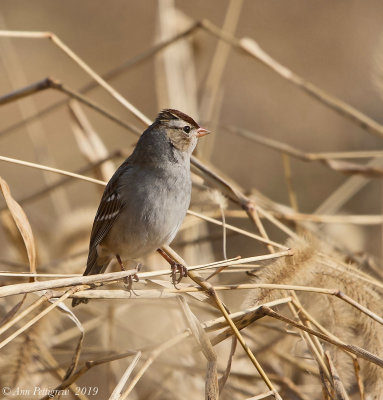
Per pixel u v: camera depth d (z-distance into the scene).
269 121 21.97
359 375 7.43
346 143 21.16
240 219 15.78
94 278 6.83
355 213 17.84
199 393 9.24
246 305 7.53
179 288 7.29
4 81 24.89
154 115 24.62
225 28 13.59
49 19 27.77
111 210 8.65
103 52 26.83
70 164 22.73
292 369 9.52
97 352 9.20
